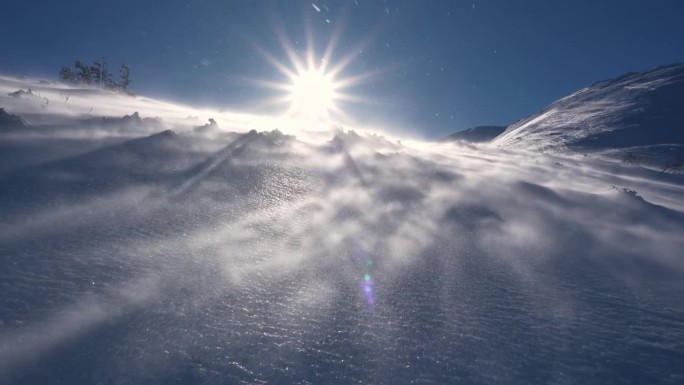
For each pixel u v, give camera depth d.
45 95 17.78
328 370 3.47
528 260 7.62
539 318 4.93
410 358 3.79
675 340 4.68
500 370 3.74
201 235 6.31
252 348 3.64
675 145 58.34
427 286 5.68
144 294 4.27
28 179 6.89
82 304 3.88
